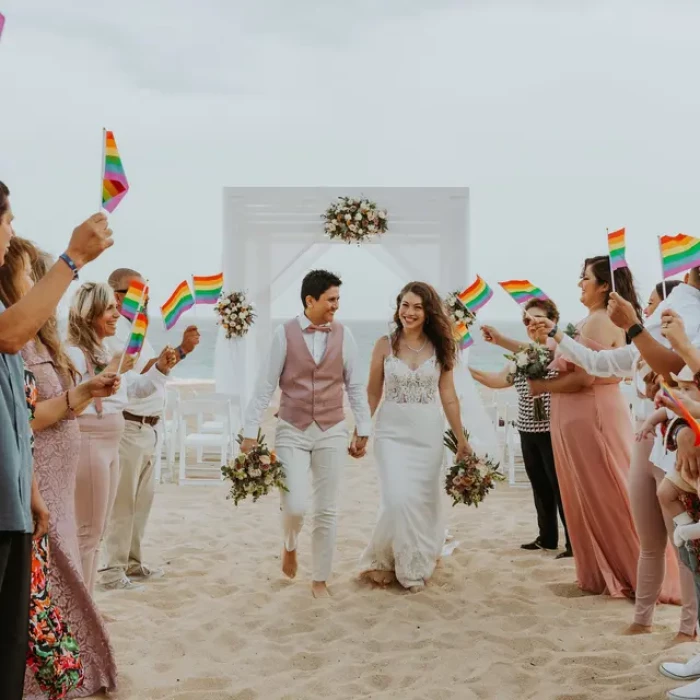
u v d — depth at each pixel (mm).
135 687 3832
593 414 5160
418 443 5492
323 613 4945
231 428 10523
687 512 3721
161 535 6992
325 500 5262
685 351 3350
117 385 3494
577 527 5312
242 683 3943
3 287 3076
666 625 4559
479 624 4727
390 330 5691
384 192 11320
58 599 3592
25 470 2645
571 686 3803
